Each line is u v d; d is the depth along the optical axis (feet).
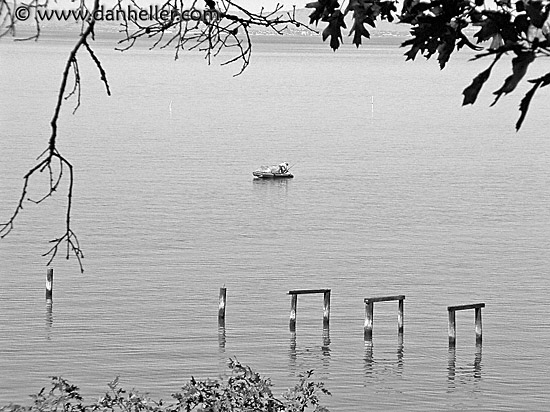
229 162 394.73
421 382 145.38
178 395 46.75
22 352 151.64
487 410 133.59
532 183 347.97
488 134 513.45
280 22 24.03
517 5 16.81
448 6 19.56
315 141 470.80
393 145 458.91
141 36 21.98
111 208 283.79
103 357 151.12
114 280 201.36
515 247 243.19
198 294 192.85
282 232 261.85
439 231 263.29
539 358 155.43
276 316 180.14
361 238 254.68
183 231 257.14
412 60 20.83
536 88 15.17
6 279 199.82
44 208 278.87
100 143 437.58
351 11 23.30
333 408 134.00
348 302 191.93
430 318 180.55
